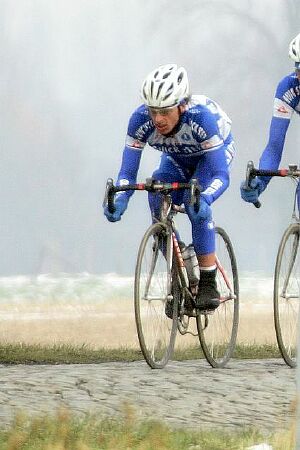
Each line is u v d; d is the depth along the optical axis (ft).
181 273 73.51
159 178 75.72
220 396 63.82
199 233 72.95
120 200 74.23
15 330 152.76
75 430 51.11
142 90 71.31
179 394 64.08
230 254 78.02
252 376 70.95
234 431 54.03
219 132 73.15
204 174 73.87
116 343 128.36
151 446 49.11
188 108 72.13
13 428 51.16
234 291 78.07
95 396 62.90
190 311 73.97
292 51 74.54
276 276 74.54
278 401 62.69
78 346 90.74
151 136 74.23
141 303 71.46
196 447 50.08
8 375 69.56
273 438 51.52
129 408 52.85
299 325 42.65
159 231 72.18
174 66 71.67
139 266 70.44
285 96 77.97
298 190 76.23
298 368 42.63
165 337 73.51
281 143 78.69
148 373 71.15
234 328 78.07
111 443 49.24
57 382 66.90
